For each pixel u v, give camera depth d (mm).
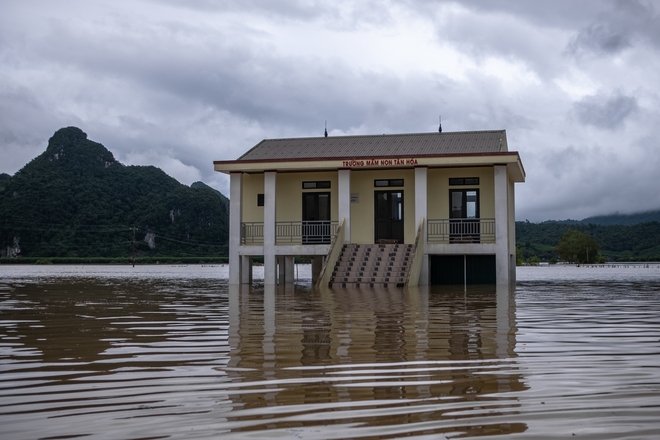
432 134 27984
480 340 7480
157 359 6211
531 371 5449
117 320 10172
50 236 129375
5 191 135500
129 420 3969
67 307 13055
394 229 25266
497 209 23141
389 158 23578
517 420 3889
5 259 116500
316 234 25594
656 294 17016
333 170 25297
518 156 22797
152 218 134375
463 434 3621
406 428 3756
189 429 3764
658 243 123562
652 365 5707
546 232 136500
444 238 24719
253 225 26188
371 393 4664
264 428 3777
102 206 136125
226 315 10992
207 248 133250
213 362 6023
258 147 27922
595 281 27359
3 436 3664
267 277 24719
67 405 4367
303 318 10352
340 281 21938
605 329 8570
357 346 7027
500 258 23016
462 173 24766
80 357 6355
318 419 3971
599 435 3564
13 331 8641
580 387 4785
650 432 3609
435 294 17188
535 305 13062
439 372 5445
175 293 18562
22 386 4980
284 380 5152
